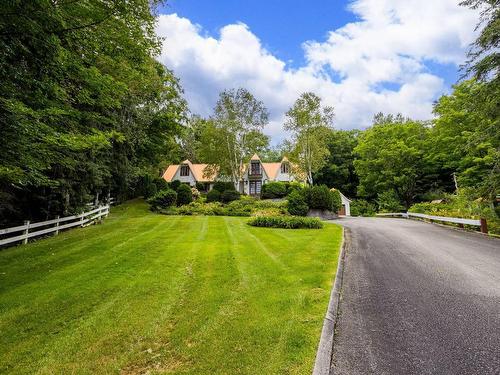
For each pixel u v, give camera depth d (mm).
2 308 4754
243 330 3811
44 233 11609
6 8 4863
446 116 24734
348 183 53938
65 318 4367
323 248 9438
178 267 7121
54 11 5453
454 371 2914
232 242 10656
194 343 3547
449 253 8781
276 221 15922
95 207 17891
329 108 33938
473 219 15539
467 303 4668
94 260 7844
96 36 7633
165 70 21672
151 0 8656
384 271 6902
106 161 17156
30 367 3172
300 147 36406
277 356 3182
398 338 3629
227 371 2945
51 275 6523
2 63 5387
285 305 4621
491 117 13125
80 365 3188
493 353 3205
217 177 41000
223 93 35438
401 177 33844
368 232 14516
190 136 54031
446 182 35375
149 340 3691
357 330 3902
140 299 5066
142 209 25078
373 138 39562
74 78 7293
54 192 12414
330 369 3010
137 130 20109
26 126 5688
